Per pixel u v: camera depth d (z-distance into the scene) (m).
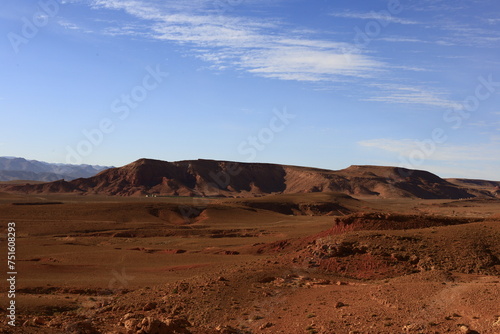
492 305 24.23
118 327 24.70
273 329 26.89
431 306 26.16
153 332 22.70
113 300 37.34
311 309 29.70
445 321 23.67
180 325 25.64
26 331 20.94
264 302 32.53
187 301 33.78
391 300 28.41
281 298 33.22
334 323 26.06
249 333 26.75
